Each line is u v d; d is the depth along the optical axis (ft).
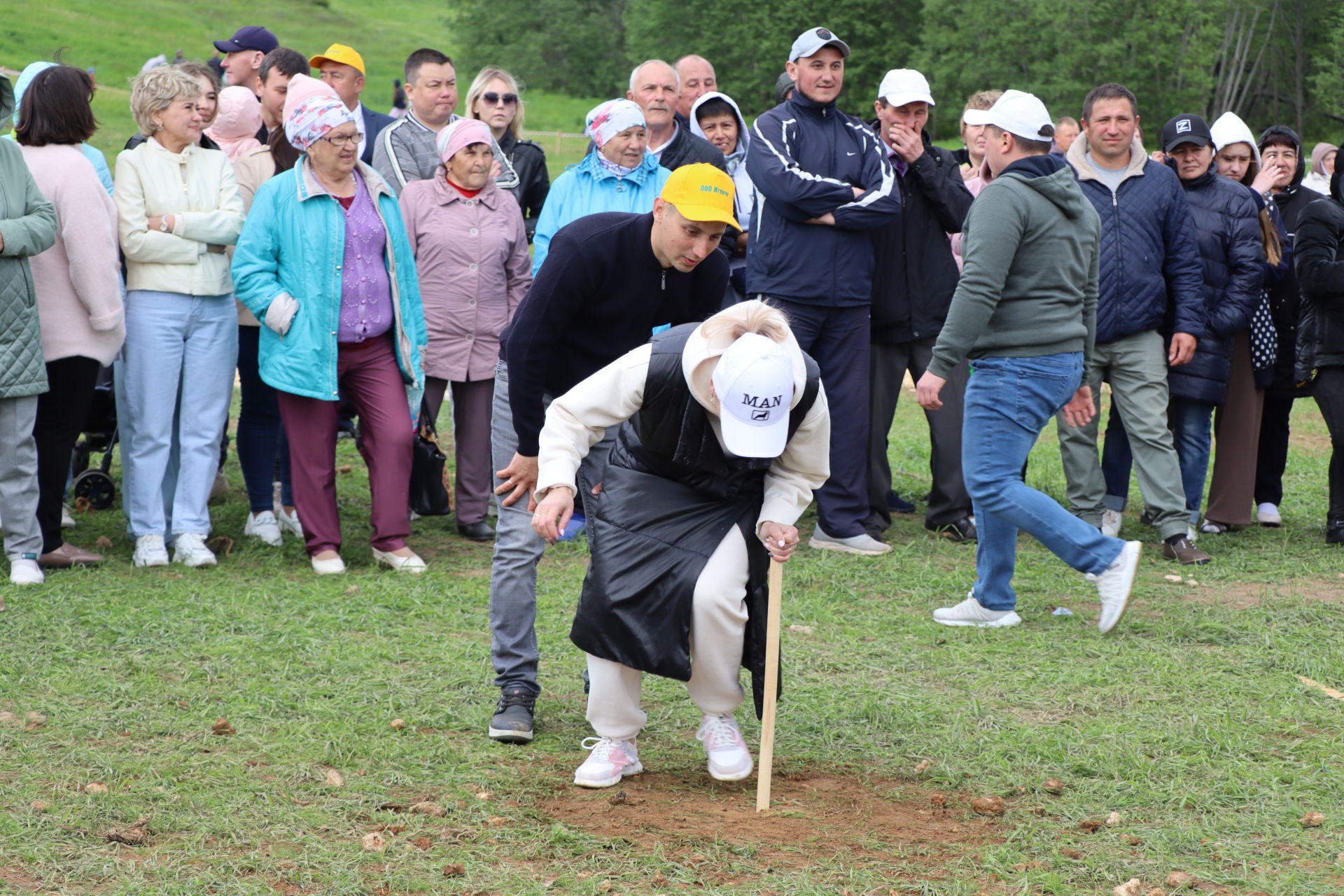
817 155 32.78
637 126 32.65
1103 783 19.11
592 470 20.88
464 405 34.71
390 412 31.37
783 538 17.85
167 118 30.94
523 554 20.94
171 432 31.78
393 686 23.09
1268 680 23.77
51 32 289.94
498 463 21.84
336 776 18.84
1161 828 17.62
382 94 306.35
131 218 30.58
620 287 19.58
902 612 28.48
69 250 29.17
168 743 20.29
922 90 33.83
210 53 311.27
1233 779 19.15
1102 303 32.99
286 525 35.32
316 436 30.86
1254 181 39.17
